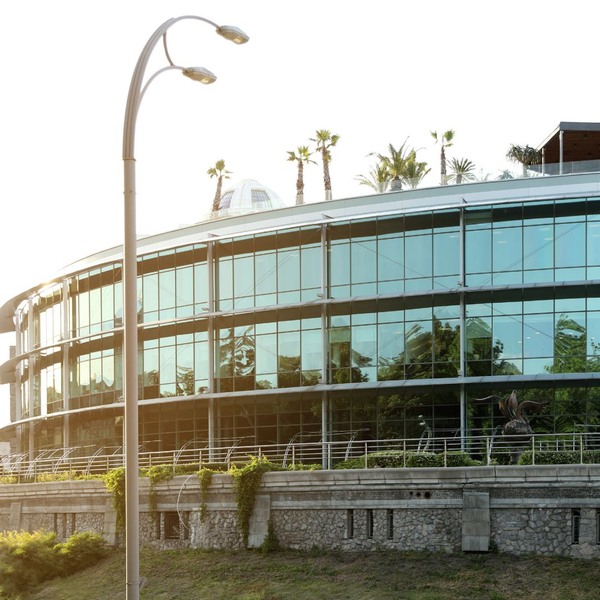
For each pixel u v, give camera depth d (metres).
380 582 31.94
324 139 75.50
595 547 31.34
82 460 55.84
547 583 30.03
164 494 39.56
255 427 49.03
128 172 16.69
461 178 46.38
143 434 53.12
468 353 44.69
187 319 51.31
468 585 30.70
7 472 55.34
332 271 47.66
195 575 35.47
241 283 50.09
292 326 48.41
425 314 45.62
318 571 33.69
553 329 43.69
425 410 45.22
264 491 36.88
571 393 43.31
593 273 43.38
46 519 44.81
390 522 34.56
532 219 44.34
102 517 41.81
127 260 16.55
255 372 49.19
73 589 37.19
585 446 38.09
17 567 38.50
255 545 36.62
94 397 56.94
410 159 71.62
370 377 46.38
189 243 51.31
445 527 33.50
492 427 44.03
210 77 18.38
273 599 31.97
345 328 47.19
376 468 34.84
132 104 16.78
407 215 46.34
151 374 53.16
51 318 61.97
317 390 46.88
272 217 49.78
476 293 44.88
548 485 32.22
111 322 56.28
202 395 49.78
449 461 35.09
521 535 32.44
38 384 63.19
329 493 35.62
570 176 44.34
